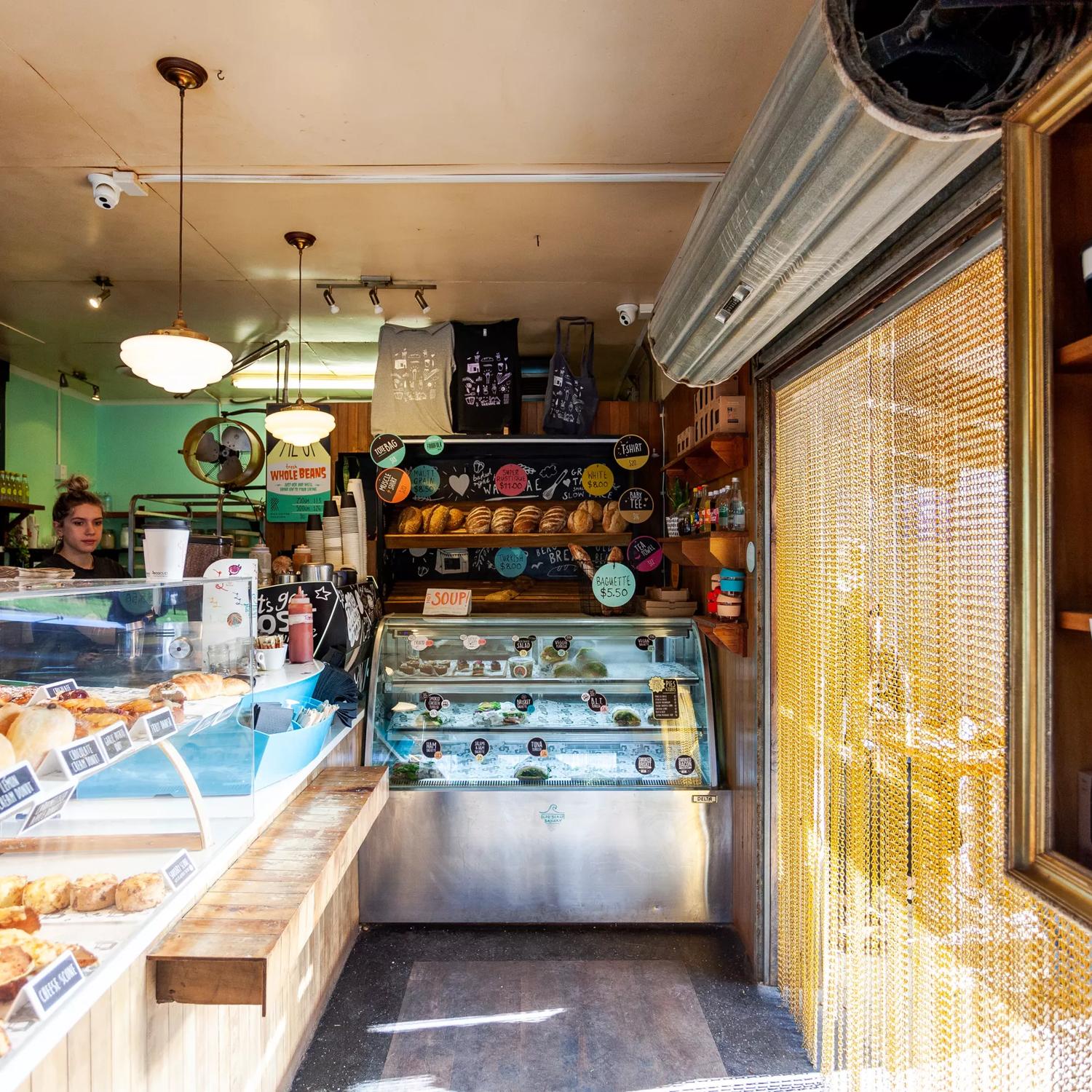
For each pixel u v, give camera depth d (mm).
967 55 1094
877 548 2045
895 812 1950
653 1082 2395
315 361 5926
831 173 1424
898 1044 1921
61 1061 1255
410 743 3486
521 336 4941
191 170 2693
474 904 3348
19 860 1366
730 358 2645
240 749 1953
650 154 2598
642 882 3350
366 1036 2625
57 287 4027
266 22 1931
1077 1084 1263
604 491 4211
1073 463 1010
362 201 2957
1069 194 1007
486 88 2223
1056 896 950
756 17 1930
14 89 2211
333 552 3865
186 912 1687
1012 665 1033
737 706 3248
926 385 1781
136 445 7559
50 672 1388
